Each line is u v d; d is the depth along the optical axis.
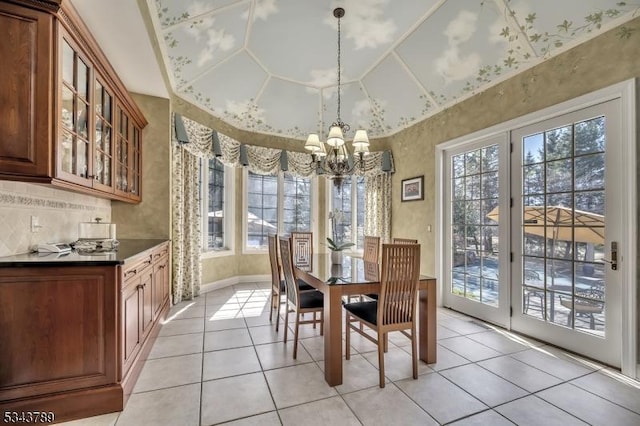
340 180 3.27
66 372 1.65
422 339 2.43
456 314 3.63
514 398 1.90
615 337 2.30
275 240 3.15
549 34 2.57
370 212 5.14
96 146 2.19
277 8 2.98
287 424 1.64
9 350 1.57
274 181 5.27
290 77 4.29
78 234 2.63
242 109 4.50
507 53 2.92
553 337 2.71
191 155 3.97
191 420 1.66
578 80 2.47
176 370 2.20
